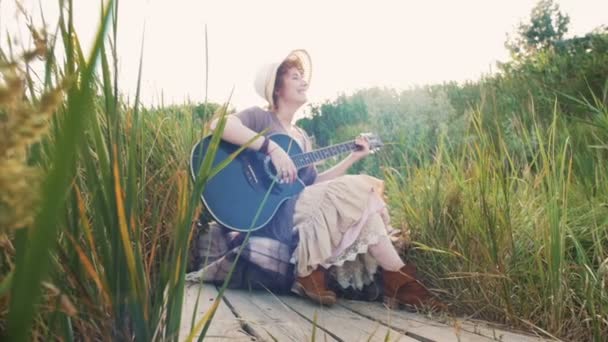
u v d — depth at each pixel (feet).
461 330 6.06
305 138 9.79
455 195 8.24
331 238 7.46
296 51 9.22
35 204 0.96
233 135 8.28
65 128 1.06
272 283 7.85
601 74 13.24
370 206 7.66
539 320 6.37
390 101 17.34
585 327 6.09
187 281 8.00
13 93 0.96
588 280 6.06
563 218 6.54
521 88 15.84
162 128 9.11
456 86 17.87
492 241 6.89
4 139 0.94
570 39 18.66
